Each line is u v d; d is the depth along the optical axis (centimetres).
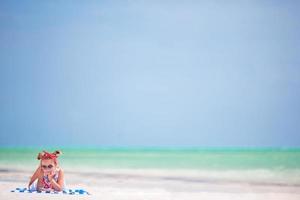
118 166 3888
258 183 3212
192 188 3008
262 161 3850
